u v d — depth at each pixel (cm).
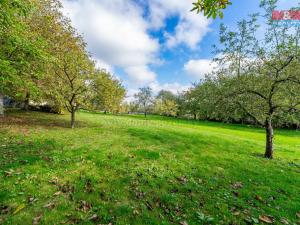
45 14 2059
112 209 645
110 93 2130
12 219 550
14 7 835
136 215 627
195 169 1081
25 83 1231
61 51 1964
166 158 1200
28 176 784
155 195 758
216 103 1606
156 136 1784
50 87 1883
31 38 1404
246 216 679
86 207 642
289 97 1428
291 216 716
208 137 2117
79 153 1115
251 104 1554
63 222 561
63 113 3344
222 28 1580
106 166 971
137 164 1042
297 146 2441
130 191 768
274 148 2028
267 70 1498
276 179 1071
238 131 4006
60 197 677
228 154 1495
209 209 699
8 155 994
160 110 10275
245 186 932
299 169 1309
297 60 1391
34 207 612
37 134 1522
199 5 518
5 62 930
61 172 853
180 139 1795
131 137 1677
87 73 1994
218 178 993
